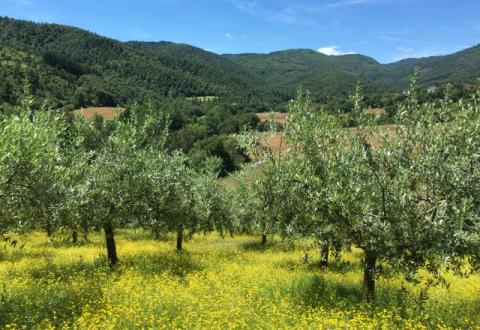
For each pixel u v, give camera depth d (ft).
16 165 37.06
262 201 56.18
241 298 42.47
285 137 50.39
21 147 36.94
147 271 58.95
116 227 64.44
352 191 38.04
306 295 45.91
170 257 72.13
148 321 35.60
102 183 59.62
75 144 57.26
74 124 62.13
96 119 66.23
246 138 53.88
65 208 48.19
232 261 72.84
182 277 56.85
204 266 65.31
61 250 81.51
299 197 41.57
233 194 120.47
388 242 36.83
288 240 50.78
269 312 38.65
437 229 35.14
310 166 43.88
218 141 295.48
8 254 71.41
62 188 46.29
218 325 34.19
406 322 34.83
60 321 35.96
